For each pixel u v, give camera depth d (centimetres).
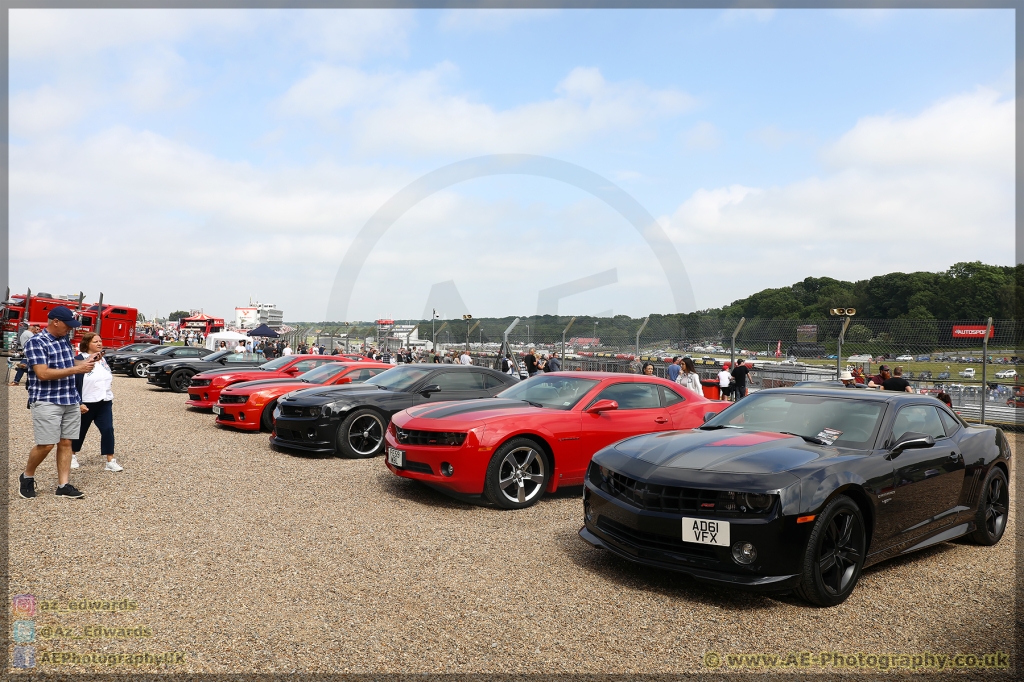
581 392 653
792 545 360
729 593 391
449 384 866
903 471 428
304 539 468
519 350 2009
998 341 1373
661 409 677
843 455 414
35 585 368
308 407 801
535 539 487
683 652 312
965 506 494
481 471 562
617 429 636
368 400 816
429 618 340
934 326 1459
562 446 600
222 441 916
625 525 405
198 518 514
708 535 371
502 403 647
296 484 650
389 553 443
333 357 1340
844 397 489
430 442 578
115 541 449
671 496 387
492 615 346
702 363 1716
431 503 589
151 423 1082
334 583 384
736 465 390
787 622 352
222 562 415
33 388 552
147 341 4122
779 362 1642
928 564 464
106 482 633
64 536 456
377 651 301
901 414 466
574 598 374
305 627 324
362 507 566
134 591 364
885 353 1523
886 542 416
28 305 2678
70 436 570
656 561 387
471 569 416
